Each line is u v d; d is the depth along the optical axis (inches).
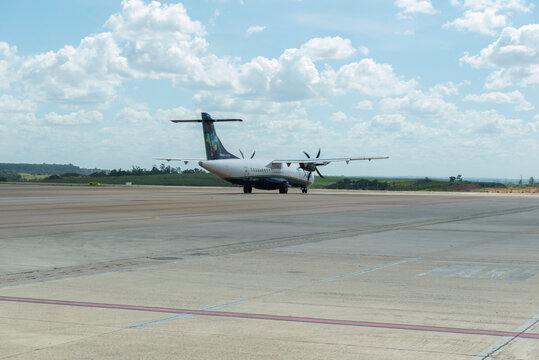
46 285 427.2
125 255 602.9
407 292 402.6
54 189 3786.9
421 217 1218.0
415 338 281.9
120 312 337.7
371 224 1023.0
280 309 346.9
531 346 267.7
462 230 916.0
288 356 251.8
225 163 2701.8
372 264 542.0
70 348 262.8
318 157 3011.8
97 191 3312.0
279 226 967.6
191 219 1111.0
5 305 355.9
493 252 637.3
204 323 311.6
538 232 884.6
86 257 585.3
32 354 252.8
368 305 359.3
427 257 593.0
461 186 7391.7
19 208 1459.2
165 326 304.5
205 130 2677.2
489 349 262.7
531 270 507.8
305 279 457.4
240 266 527.2
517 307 353.7
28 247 666.2
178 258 581.0
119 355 252.5
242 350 261.0
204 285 428.8
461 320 319.6
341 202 1937.7
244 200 2027.6
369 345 269.4
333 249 660.7
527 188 6801.2
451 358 249.1
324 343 272.8
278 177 2952.8
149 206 1581.0
